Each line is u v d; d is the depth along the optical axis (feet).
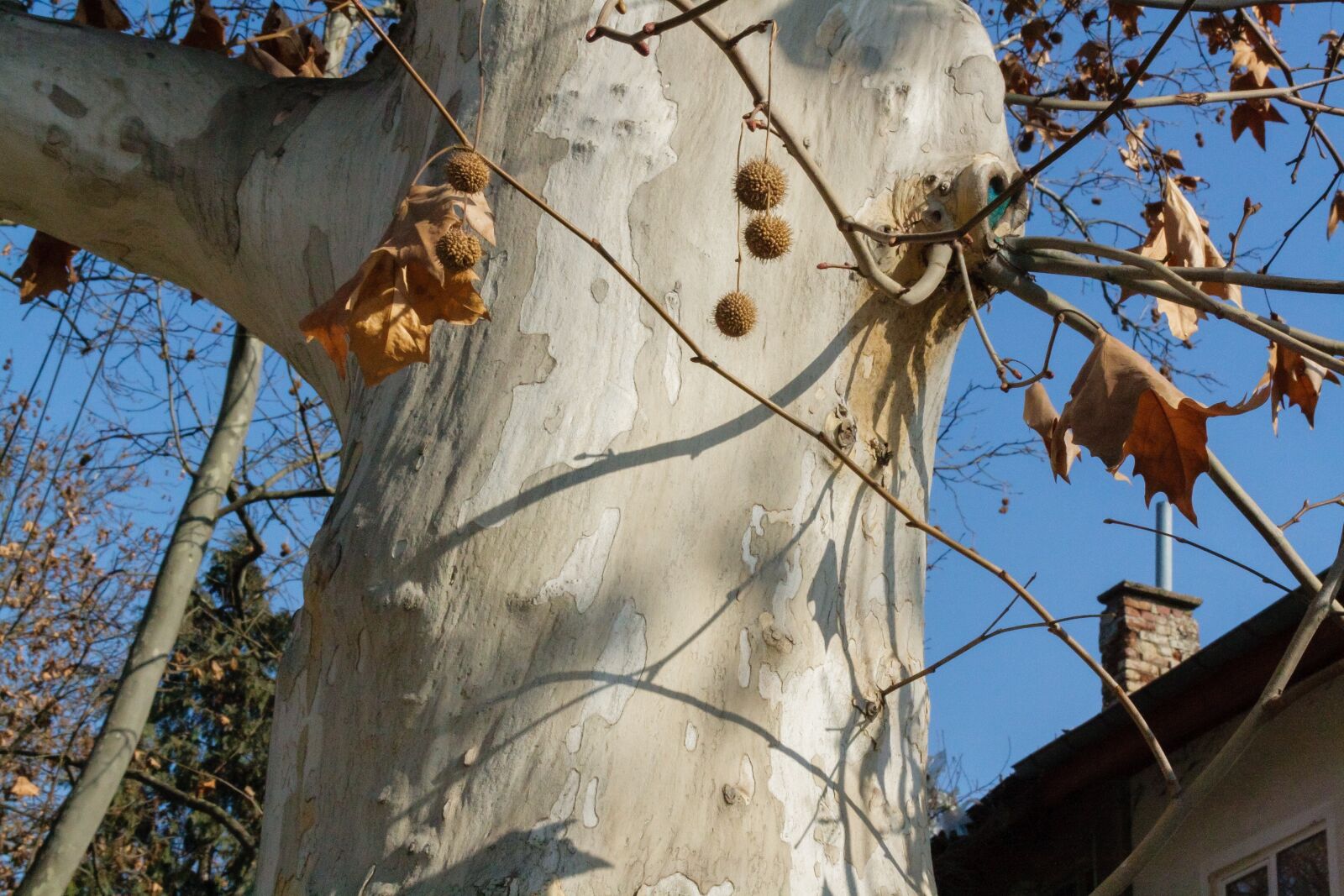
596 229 11.28
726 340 11.15
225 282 14.78
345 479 11.18
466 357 10.93
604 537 10.26
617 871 9.37
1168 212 13.83
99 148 14.15
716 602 10.41
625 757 9.68
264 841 10.57
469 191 8.88
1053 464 10.91
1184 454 10.62
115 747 21.97
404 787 9.68
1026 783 23.17
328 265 13.32
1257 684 18.66
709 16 12.21
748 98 12.00
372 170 13.14
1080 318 11.85
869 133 12.26
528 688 9.81
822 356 11.51
